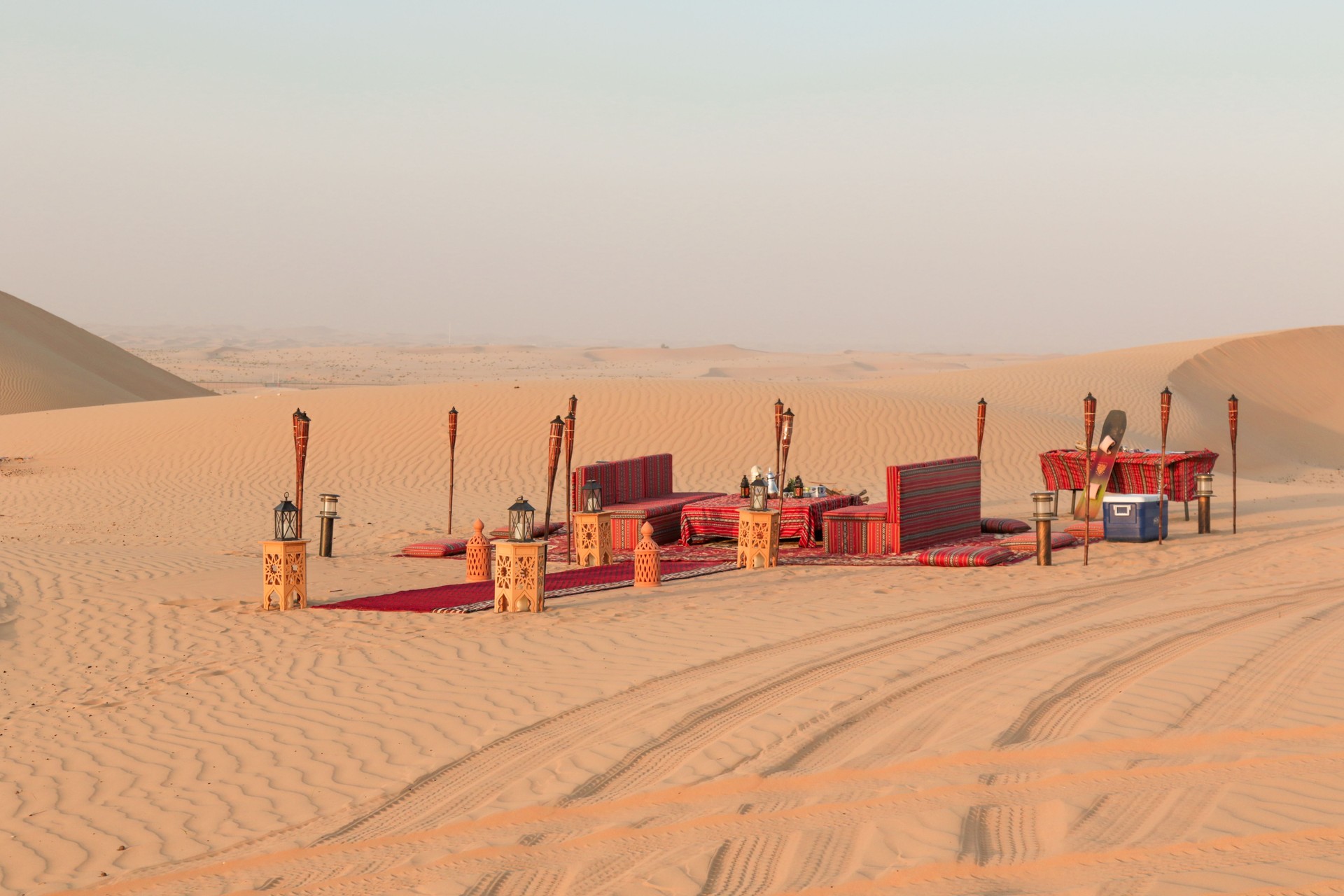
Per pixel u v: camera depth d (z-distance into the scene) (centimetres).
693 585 1263
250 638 1055
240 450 2948
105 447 3088
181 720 803
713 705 735
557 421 1145
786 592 1182
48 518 2211
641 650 909
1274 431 4825
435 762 673
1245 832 495
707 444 2975
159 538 1933
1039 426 3250
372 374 12325
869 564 1405
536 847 543
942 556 1388
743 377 13338
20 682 948
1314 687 690
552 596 1200
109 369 7612
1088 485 1362
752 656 867
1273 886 448
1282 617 926
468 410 3231
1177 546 1540
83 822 628
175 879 543
